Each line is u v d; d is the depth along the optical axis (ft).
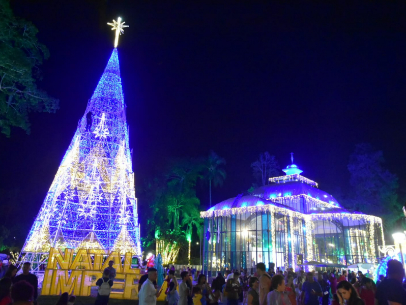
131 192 127.85
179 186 236.22
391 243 205.46
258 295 34.94
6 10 79.15
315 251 165.58
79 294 73.00
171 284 45.78
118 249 112.27
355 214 153.38
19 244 201.67
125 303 69.92
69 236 116.26
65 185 117.50
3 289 26.35
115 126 129.80
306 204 168.66
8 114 88.12
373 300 35.50
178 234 219.61
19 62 79.56
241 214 139.74
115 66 138.51
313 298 46.16
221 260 137.69
